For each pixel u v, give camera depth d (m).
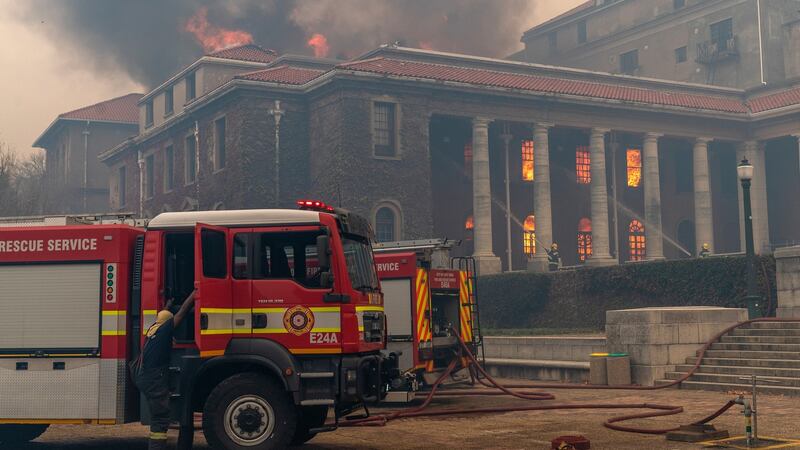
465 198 52.53
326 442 12.00
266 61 53.19
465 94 45.75
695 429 11.85
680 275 30.34
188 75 52.91
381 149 43.94
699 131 52.72
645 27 70.06
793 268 22.66
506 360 22.92
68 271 10.76
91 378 10.56
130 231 10.87
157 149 56.00
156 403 9.93
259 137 44.28
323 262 10.37
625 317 19.89
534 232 49.97
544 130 47.84
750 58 62.19
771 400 16.27
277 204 43.84
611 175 57.72
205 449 11.60
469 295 18.89
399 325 16.31
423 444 11.71
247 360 10.33
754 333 19.70
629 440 11.84
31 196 47.56
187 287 10.68
